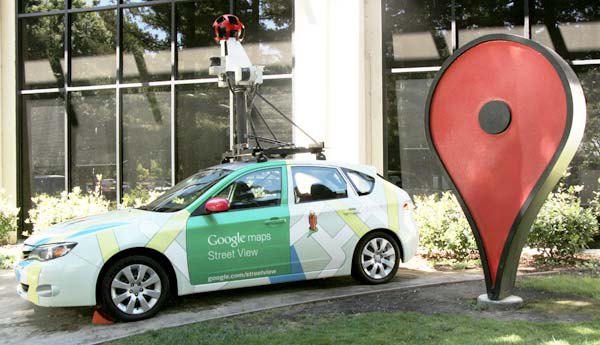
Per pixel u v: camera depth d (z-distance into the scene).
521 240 6.09
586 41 10.62
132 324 6.00
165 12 12.44
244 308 6.51
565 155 5.56
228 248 6.55
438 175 11.19
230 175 6.83
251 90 8.62
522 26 10.91
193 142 12.21
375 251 7.54
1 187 12.93
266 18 11.95
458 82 6.21
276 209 6.89
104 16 12.72
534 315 5.80
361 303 6.53
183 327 5.68
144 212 6.62
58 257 5.86
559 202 9.22
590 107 10.55
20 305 7.01
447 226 9.40
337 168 7.50
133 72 12.56
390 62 11.53
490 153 6.03
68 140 12.73
